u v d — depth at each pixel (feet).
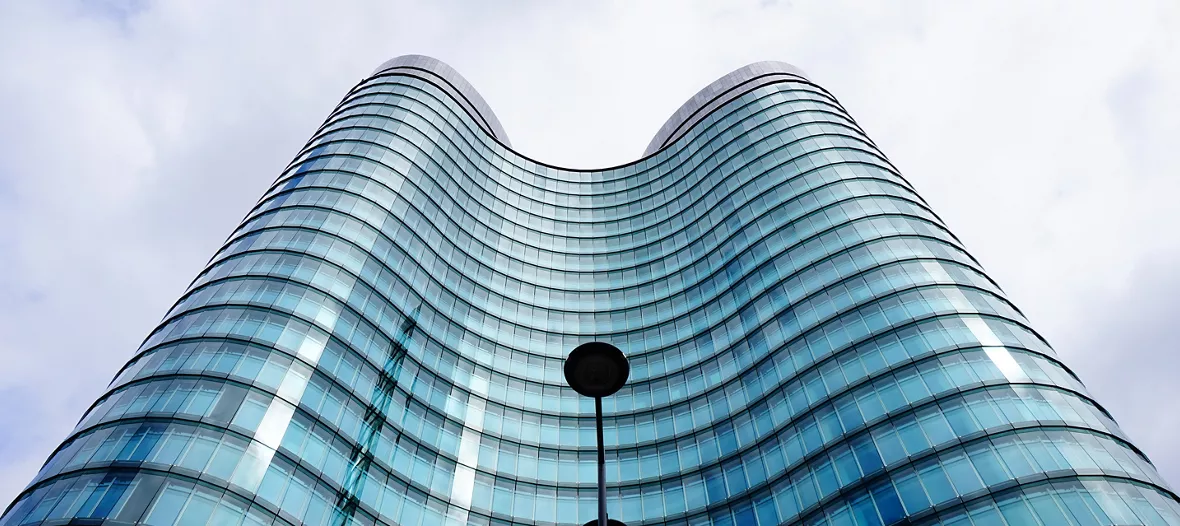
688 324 177.06
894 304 134.31
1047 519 88.07
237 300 127.65
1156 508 88.22
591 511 133.49
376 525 111.96
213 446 98.12
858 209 167.73
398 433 129.59
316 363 122.93
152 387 106.52
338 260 147.64
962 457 100.99
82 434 100.99
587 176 260.01
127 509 85.66
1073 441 97.76
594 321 189.98
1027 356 116.67
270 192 185.26
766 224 182.60
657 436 148.36
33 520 84.94
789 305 152.76
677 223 218.79
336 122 214.07
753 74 272.72
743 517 121.39
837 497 109.81
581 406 160.66
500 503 131.03
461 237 197.36
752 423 136.98
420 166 199.41
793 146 207.00
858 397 121.19
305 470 106.52
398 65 264.93
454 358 159.02
